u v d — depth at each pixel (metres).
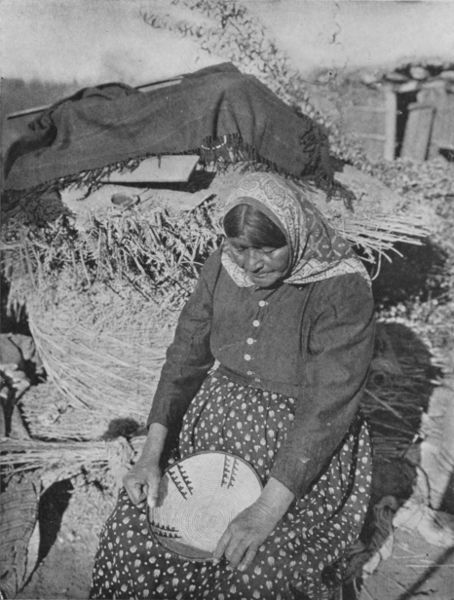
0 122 2.77
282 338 1.72
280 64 3.02
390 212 2.81
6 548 2.10
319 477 1.71
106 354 2.75
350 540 1.66
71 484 2.44
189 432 1.83
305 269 1.67
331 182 2.77
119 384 2.77
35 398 2.86
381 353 3.27
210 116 2.54
